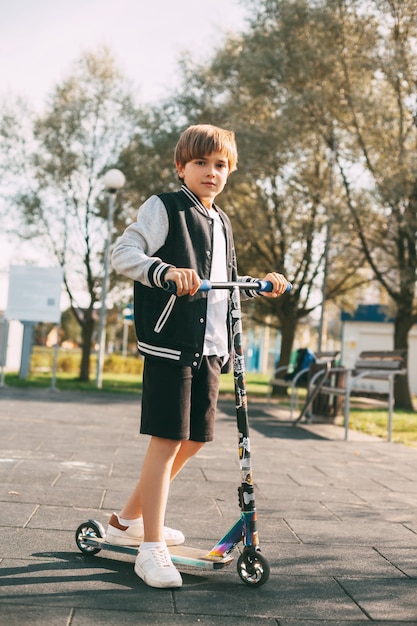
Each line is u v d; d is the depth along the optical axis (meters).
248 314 23.02
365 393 9.06
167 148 19.89
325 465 6.41
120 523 3.04
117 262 2.86
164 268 2.72
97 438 7.46
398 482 5.62
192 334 2.86
